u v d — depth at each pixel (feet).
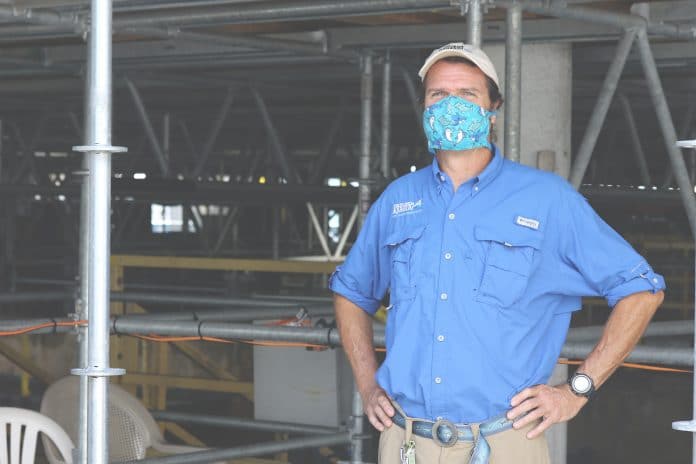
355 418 20.17
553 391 10.54
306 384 23.90
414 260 10.82
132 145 70.59
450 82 10.62
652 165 73.51
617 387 40.45
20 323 18.51
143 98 46.62
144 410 19.90
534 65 21.09
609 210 40.65
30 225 78.33
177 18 18.42
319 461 28.09
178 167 76.84
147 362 30.63
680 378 42.01
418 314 10.76
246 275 58.44
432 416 10.71
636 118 52.06
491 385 10.52
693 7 19.04
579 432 33.68
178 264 32.42
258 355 24.36
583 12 17.11
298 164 77.36
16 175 61.31
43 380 31.01
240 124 61.93
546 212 10.71
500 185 10.79
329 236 77.46
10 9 17.12
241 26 22.33
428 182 11.09
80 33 17.99
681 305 56.08
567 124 21.40
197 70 35.81
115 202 53.72
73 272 64.18
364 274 11.86
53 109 54.65
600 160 65.51
